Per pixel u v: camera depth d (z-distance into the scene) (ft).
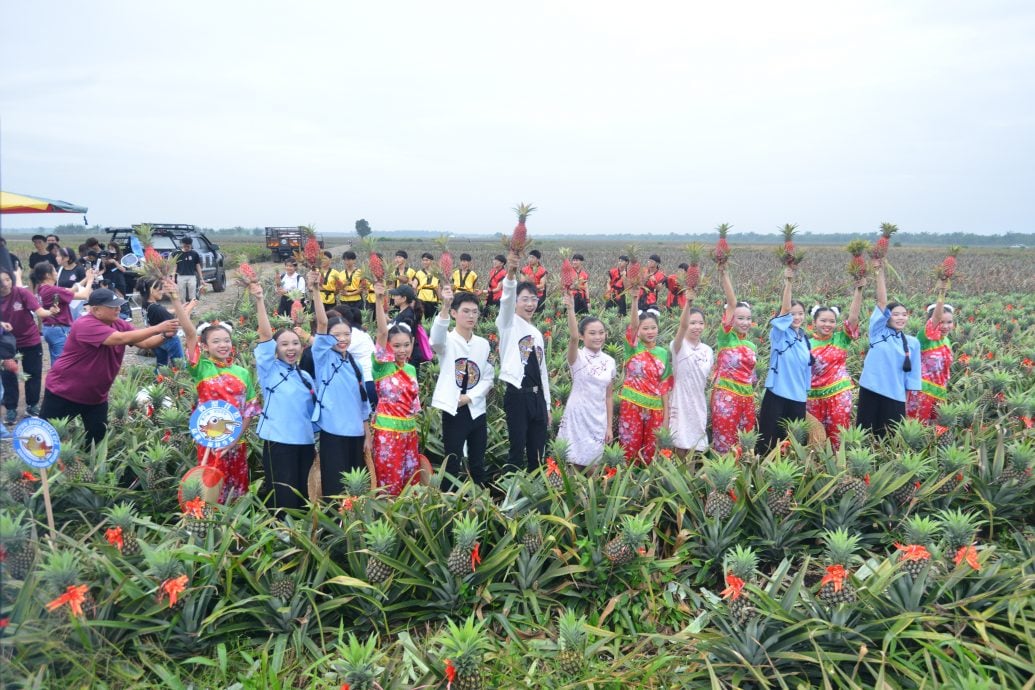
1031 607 13.66
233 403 19.47
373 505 16.26
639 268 22.81
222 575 14.47
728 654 13.15
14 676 11.62
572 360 22.44
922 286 96.99
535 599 15.58
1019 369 36.68
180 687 12.52
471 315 20.67
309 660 13.94
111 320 21.48
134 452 20.15
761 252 225.15
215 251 92.22
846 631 12.89
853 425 28.07
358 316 27.43
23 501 16.53
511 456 21.58
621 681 12.84
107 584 13.35
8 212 15.30
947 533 15.20
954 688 11.11
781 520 17.67
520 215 20.13
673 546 17.76
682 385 23.27
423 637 15.02
